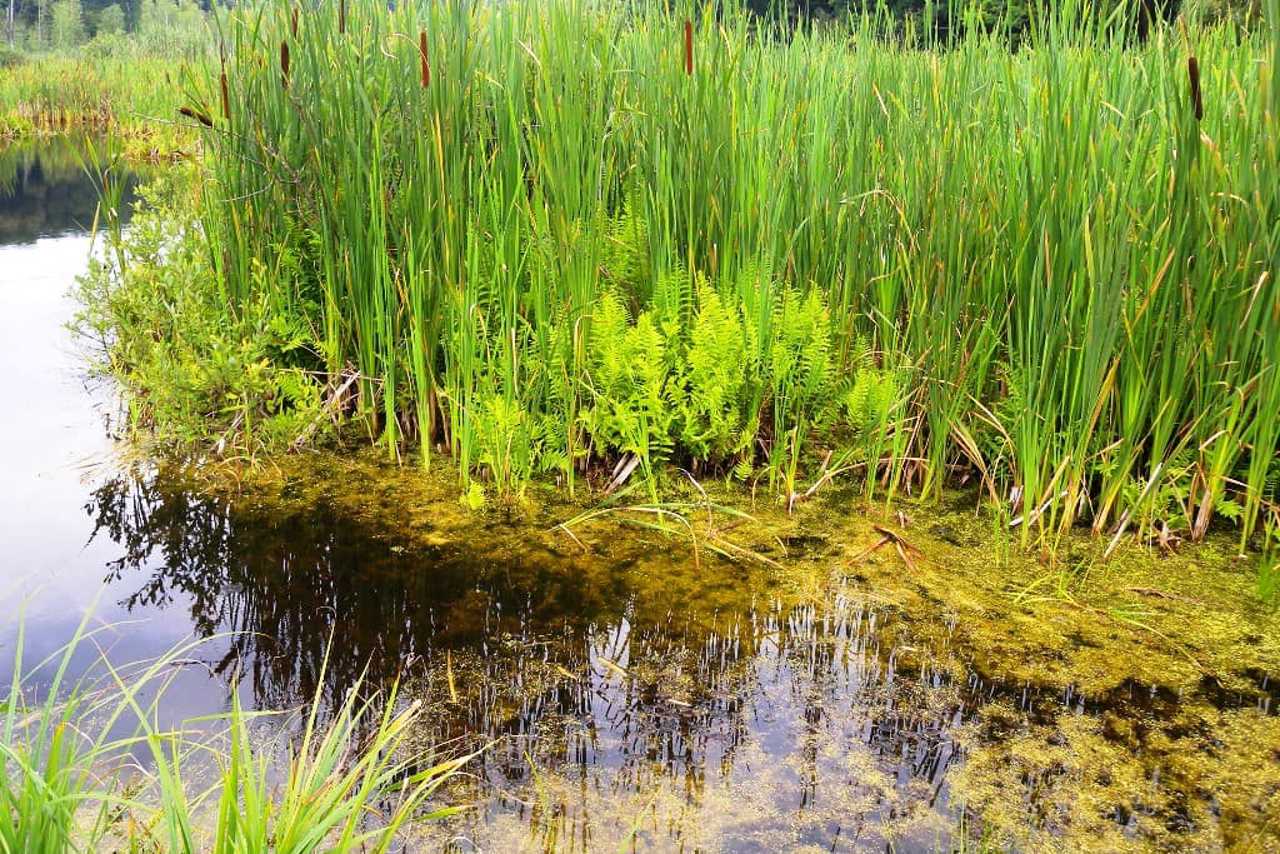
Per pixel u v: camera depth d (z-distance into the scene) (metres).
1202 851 1.84
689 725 2.21
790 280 3.67
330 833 1.83
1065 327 3.03
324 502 3.36
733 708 2.28
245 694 2.28
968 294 3.22
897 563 2.98
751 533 3.16
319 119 3.71
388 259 3.58
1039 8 3.48
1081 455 2.99
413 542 3.09
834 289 3.53
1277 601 2.76
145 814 1.84
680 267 3.50
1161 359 3.04
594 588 2.82
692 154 3.47
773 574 2.91
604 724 2.21
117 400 4.32
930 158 3.25
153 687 2.29
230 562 2.94
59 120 18.33
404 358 3.76
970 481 3.54
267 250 3.95
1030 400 2.93
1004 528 3.17
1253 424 2.91
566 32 3.46
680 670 2.43
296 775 1.63
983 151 3.32
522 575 2.89
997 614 2.69
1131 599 2.77
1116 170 2.95
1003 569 2.94
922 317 3.25
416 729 2.17
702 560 2.99
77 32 46.44
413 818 1.89
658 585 2.85
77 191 10.50
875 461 3.33
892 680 2.39
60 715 2.14
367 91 3.72
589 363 3.48
